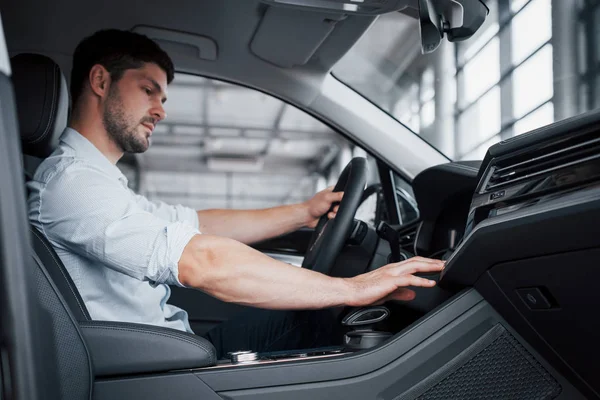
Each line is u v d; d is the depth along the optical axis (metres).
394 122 1.87
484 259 0.92
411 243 1.54
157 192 19.86
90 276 1.12
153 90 1.30
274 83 1.84
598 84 6.59
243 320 1.44
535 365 0.98
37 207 1.09
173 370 0.94
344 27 1.60
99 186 1.08
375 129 1.85
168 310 1.34
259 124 14.72
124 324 0.94
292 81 1.82
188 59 1.81
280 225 1.67
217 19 1.65
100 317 1.13
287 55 1.74
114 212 1.06
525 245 0.85
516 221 0.83
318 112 1.87
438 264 1.06
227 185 19.36
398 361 0.96
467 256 0.93
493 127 8.56
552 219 0.79
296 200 20.45
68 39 1.71
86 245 1.06
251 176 18.58
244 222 1.68
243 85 1.89
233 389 0.93
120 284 1.16
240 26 1.67
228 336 1.42
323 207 1.60
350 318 1.03
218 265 1.03
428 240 1.45
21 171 0.65
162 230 1.06
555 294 0.87
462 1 1.14
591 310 0.85
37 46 1.72
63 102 1.14
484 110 8.67
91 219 1.06
